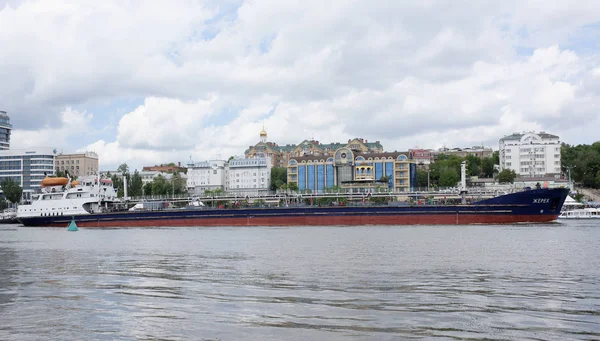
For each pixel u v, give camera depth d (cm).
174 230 12012
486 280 4091
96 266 5241
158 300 3434
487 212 12462
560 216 17200
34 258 6072
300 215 13338
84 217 14512
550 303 3247
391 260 5359
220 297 3509
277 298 3450
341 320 2862
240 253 6309
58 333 2684
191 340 2541
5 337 2625
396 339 2528
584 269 4666
